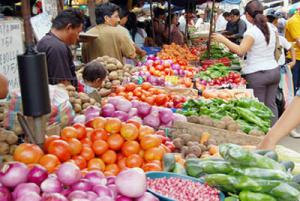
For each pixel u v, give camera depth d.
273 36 5.39
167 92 4.64
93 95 3.87
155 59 5.93
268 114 3.81
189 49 8.88
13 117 2.45
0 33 3.26
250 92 4.73
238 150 1.80
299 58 7.68
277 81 5.52
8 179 1.62
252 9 5.39
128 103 3.02
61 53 3.86
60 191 1.64
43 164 1.96
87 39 5.17
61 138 2.21
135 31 8.94
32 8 5.59
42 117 1.95
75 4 8.44
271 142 2.12
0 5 5.59
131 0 9.28
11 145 2.33
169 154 2.24
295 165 2.28
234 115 3.63
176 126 3.11
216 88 5.35
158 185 1.91
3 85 2.66
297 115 2.09
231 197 1.77
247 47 5.29
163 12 10.87
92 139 2.29
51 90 2.68
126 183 1.63
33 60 1.77
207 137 2.86
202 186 1.88
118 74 4.71
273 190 1.70
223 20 14.03
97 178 1.75
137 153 2.31
